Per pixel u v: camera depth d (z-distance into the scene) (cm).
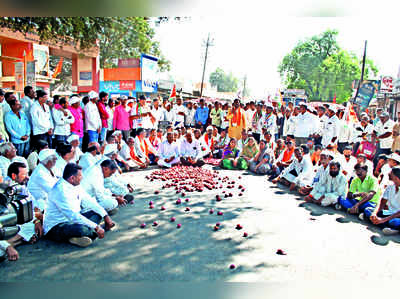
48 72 1512
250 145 976
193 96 3269
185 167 939
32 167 684
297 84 3716
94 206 457
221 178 831
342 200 576
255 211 564
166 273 352
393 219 474
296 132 1050
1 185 407
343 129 998
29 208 411
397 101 2122
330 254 402
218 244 426
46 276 344
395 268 369
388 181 623
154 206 586
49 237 431
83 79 1773
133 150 941
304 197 664
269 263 377
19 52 1392
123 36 2308
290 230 479
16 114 706
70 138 661
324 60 3597
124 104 1020
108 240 436
